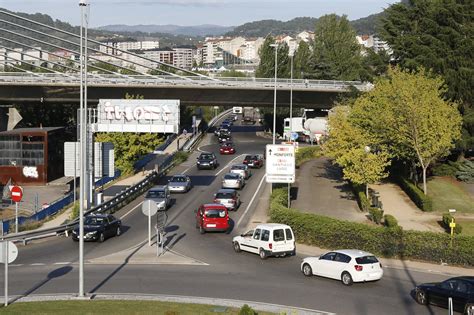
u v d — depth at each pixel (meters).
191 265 31.27
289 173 44.69
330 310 23.23
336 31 133.88
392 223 37.25
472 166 58.34
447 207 47.94
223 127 117.88
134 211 47.50
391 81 54.91
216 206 39.94
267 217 44.38
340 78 122.00
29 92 94.69
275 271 29.86
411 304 24.16
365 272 26.78
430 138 48.59
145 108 50.91
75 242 37.44
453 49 60.41
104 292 25.88
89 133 45.03
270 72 126.00
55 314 21.41
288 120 102.62
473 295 22.31
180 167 72.12
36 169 68.44
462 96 58.72
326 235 34.78
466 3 62.31
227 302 24.17
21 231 40.75
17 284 27.28
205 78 94.06
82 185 25.28
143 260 32.34
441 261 31.56
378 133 51.56
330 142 49.81
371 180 47.47
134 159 68.62
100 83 90.69
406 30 65.12
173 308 22.67
